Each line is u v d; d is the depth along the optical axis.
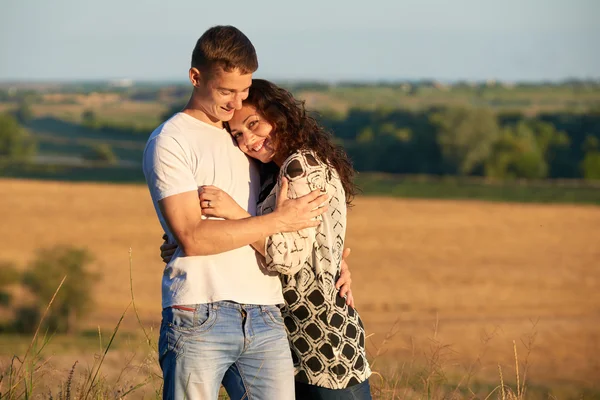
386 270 52.56
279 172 4.10
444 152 127.38
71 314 34.78
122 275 48.00
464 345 30.78
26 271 36.69
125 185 97.44
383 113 162.88
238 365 3.98
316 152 4.16
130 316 36.69
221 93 3.92
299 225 3.92
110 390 4.36
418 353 5.61
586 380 25.33
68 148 184.00
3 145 159.38
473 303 43.34
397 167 130.88
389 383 5.08
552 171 131.00
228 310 3.85
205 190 3.88
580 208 86.94
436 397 5.04
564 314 40.91
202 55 3.88
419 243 63.22
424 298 44.28
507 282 49.47
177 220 3.80
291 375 4.02
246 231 3.79
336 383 4.07
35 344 4.33
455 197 94.69
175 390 3.80
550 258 58.31
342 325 4.12
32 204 78.69
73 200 82.50
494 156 127.00
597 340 34.25
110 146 187.38
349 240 63.94
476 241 64.81
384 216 76.69
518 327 36.59
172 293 3.87
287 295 4.13
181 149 3.91
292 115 4.12
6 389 4.09
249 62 3.90
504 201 91.56
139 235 63.81
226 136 4.15
